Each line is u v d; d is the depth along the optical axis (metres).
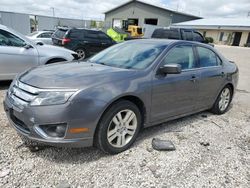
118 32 21.36
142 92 3.17
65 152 3.04
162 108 3.56
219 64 4.74
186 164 3.01
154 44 3.92
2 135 3.32
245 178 2.82
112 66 3.57
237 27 36.16
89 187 2.48
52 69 3.32
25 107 2.71
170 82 3.54
